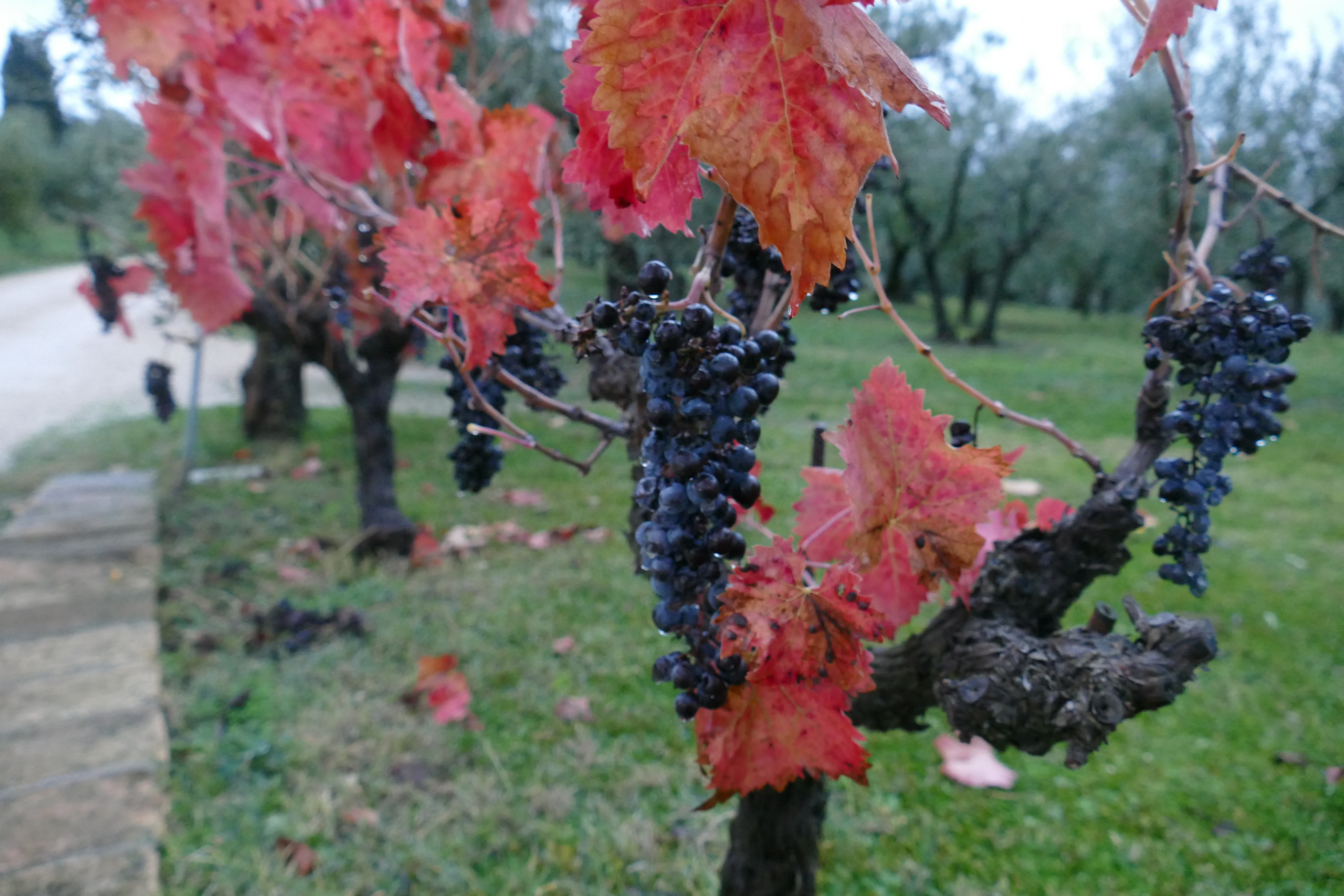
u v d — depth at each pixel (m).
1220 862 2.49
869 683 0.97
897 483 1.02
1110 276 23.36
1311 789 2.79
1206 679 3.46
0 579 4.43
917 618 3.56
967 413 8.94
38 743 2.97
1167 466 1.20
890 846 2.59
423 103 1.48
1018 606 1.45
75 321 16.95
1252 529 5.32
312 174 1.79
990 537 1.57
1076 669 1.30
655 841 2.58
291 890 2.36
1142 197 17.62
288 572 4.54
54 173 13.62
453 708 3.18
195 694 3.34
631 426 1.37
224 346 14.79
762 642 0.90
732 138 0.58
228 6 1.59
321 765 2.93
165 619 4.05
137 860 2.42
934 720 3.23
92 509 5.70
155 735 3.04
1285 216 11.35
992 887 2.42
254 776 2.87
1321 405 10.20
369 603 4.22
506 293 1.11
